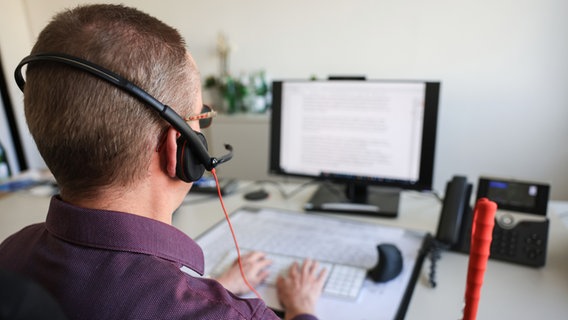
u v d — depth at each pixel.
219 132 2.46
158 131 0.45
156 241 0.47
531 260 0.90
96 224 0.44
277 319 0.49
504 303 0.77
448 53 2.30
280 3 2.52
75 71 0.40
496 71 2.25
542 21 2.11
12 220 1.27
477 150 2.40
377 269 0.85
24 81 0.44
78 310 0.39
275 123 1.32
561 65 2.13
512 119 2.30
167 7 2.73
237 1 2.60
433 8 2.26
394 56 2.40
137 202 0.48
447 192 1.00
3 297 0.23
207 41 2.74
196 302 0.43
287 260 0.94
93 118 0.41
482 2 2.17
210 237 1.07
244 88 2.57
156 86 0.44
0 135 2.98
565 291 0.81
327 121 1.26
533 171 2.34
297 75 2.63
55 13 0.49
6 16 2.86
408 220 1.17
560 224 1.12
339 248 0.99
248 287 0.83
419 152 1.17
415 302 0.78
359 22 2.41
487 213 0.55
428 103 1.13
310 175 1.31
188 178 0.50
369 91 1.19
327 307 0.77
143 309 0.40
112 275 0.41
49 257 0.43
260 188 1.49
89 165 0.43
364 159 1.24
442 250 0.96
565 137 2.23
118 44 0.42
